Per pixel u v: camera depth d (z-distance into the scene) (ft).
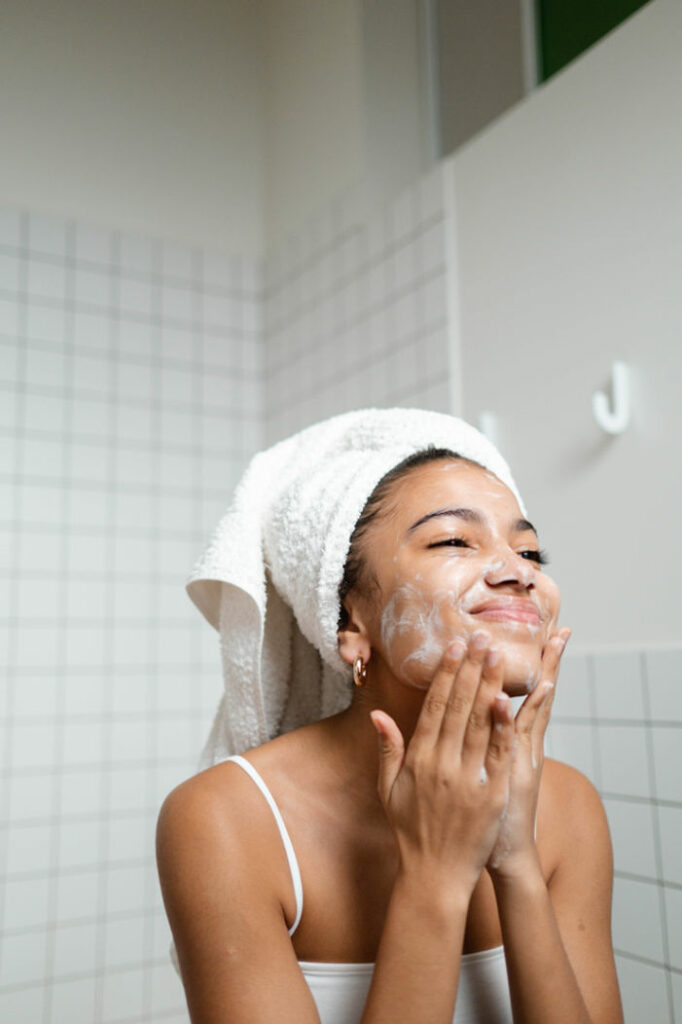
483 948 2.56
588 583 4.69
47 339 7.38
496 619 2.23
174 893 2.32
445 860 2.12
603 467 4.64
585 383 4.79
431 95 7.00
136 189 7.86
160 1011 6.85
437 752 2.14
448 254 5.94
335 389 7.12
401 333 6.36
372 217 6.76
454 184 5.96
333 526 2.53
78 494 7.32
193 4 8.29
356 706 2.60
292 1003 2.17
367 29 6.96
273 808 2.47
